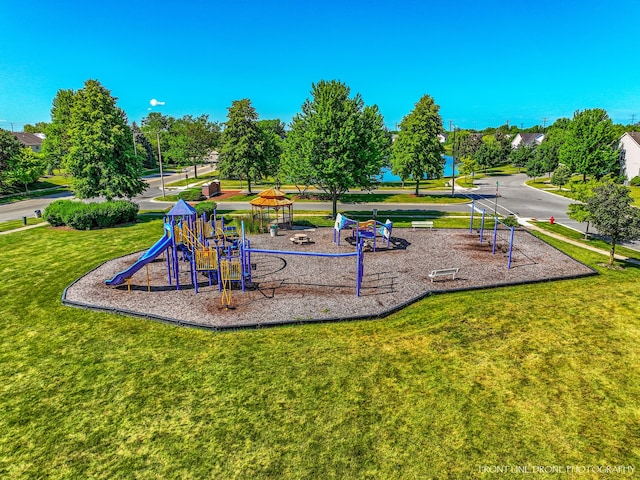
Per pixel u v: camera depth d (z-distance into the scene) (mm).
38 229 27781
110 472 7500
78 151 31875
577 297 15391
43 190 52000
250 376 10406
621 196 18891
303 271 18641
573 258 20469
